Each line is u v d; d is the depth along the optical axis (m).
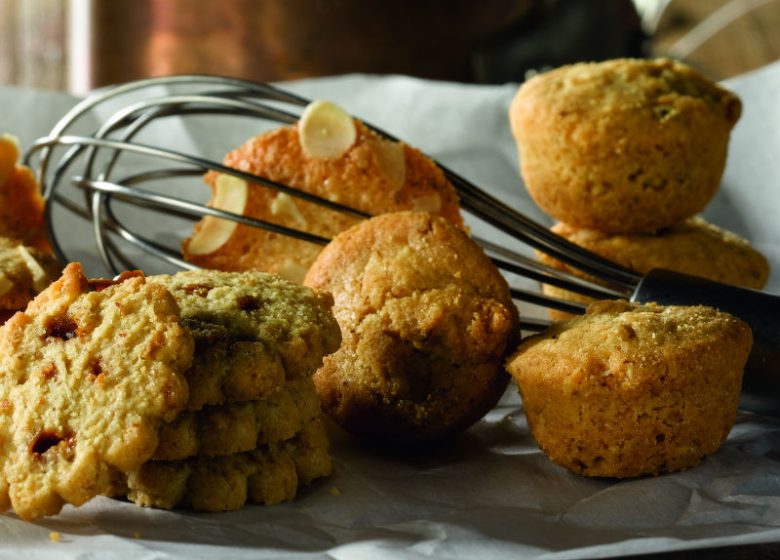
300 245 0.48
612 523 0.39
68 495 0.37
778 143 0.61
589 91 0.50
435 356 0.41
